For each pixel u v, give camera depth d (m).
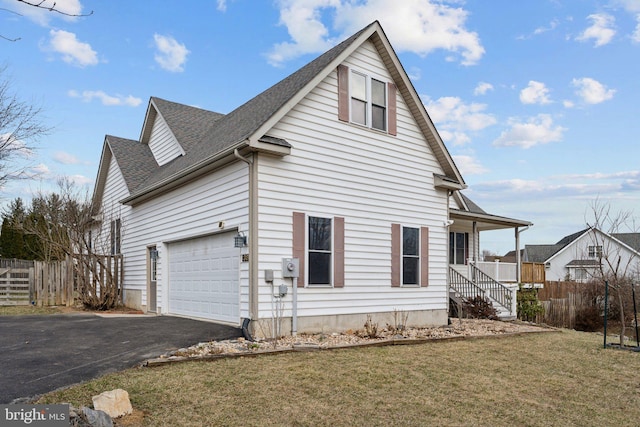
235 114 14.58
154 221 14.48
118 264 16.86
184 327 10.30
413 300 12.64
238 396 5.75
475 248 19.81
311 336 10.05
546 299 24.84
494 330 12.48
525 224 20.89
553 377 7.57
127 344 8.37
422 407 5.77
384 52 12.28
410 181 12.86
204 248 11.88
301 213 10.37
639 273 27.09
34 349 7.82
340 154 11.26
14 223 25.52
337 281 10.90
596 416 5.88
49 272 17.34
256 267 9.52
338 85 11.40
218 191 11.00
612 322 22.09
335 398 5.89
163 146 17.33
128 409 5.01
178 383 6.07
